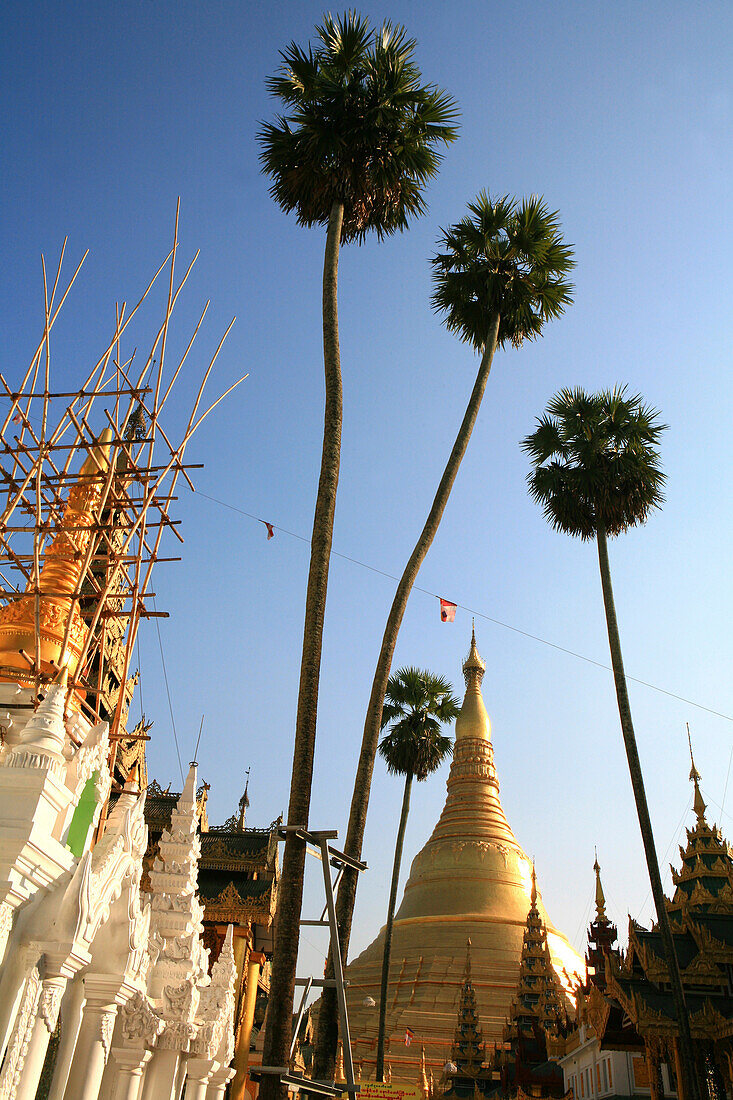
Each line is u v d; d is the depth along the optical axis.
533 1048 63.09
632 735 33.09
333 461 21.38
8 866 13.45
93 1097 16.50
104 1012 17.09
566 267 31.75
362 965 80.50
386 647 23.33
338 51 25.36
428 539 25.31
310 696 19.02
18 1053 13.70
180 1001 21.59
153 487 22.30
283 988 16.59
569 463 39.09
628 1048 41.53
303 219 25.55
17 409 21.33
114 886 17.03
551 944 80.12
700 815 46.22
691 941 38.19
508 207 32.41
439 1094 60.31
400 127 25.08
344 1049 13.20
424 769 53.59
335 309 23.12
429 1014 69.62
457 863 84.19
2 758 16.44
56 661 22.66
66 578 24.56
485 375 29.41
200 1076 23.67
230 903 38.72
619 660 34.78
